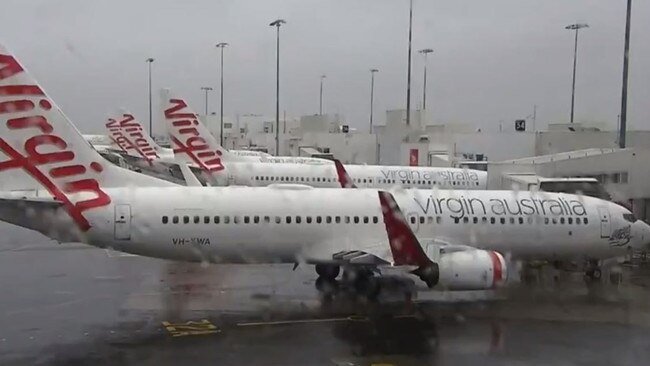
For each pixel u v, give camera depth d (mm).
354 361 18656
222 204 25266
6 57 22062
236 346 19875
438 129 90375
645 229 30406
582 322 23031
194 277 29828
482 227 28016
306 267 32125
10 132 22469
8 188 22797
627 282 29891
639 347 20172
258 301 25500
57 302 25031
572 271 32406
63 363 18172
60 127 23188
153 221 24281
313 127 114688
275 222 25672
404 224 23359
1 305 24500
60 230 23344
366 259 24578
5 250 36594
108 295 26219
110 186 24359
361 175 47500
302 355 19109
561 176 41500
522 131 74812
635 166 39688
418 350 19750
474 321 23062
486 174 49938
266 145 118312
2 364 18000
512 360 18891
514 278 30656
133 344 19969
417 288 27859
